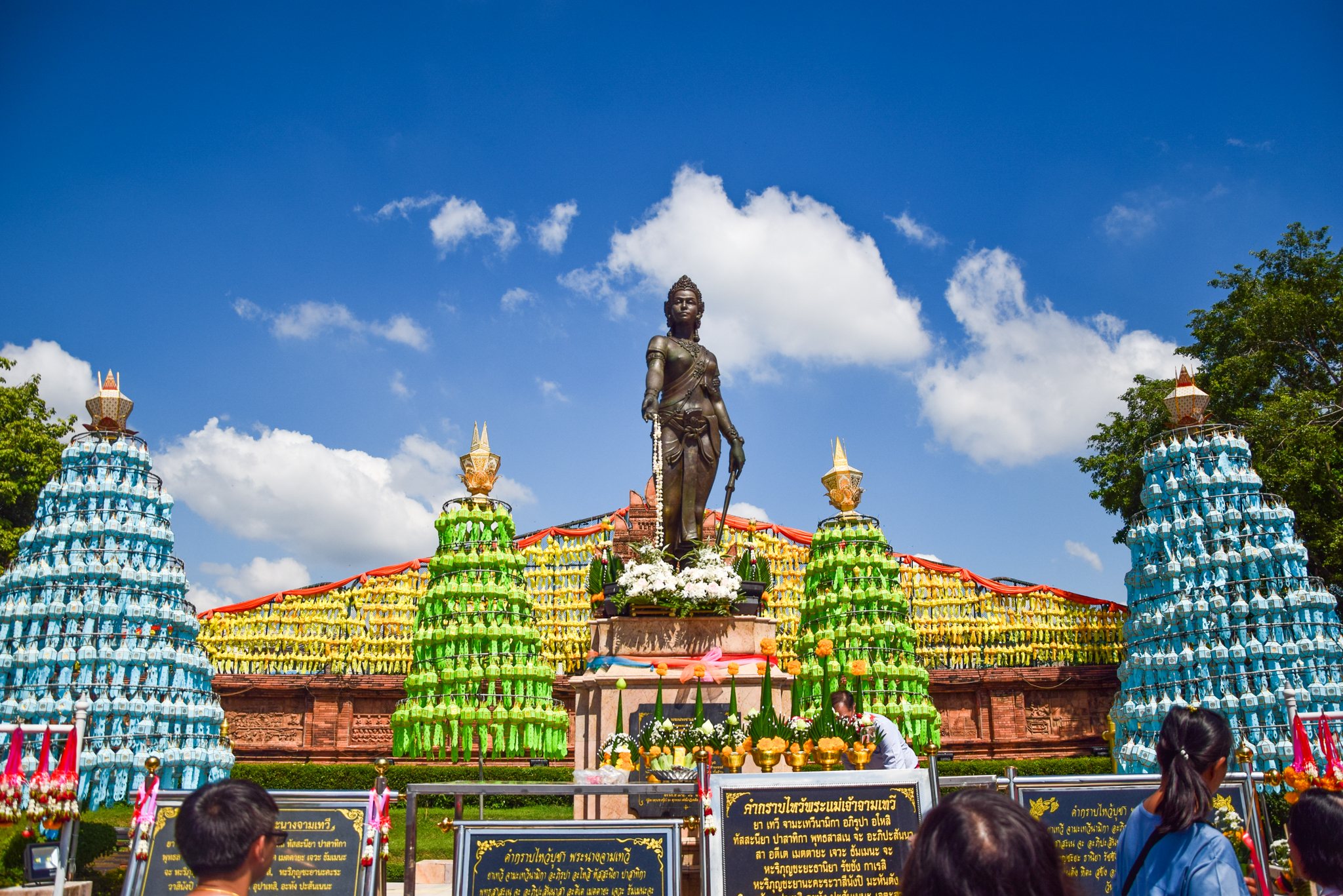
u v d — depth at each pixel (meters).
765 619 14.32
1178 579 18.22
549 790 7.75
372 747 23.52
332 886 7.46
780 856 7.26
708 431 16.38
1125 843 5.31
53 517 16.92
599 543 25.62
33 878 7.57
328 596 24.75
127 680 16.20
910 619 25.00
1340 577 23.86
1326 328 26.02
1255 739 16.47
